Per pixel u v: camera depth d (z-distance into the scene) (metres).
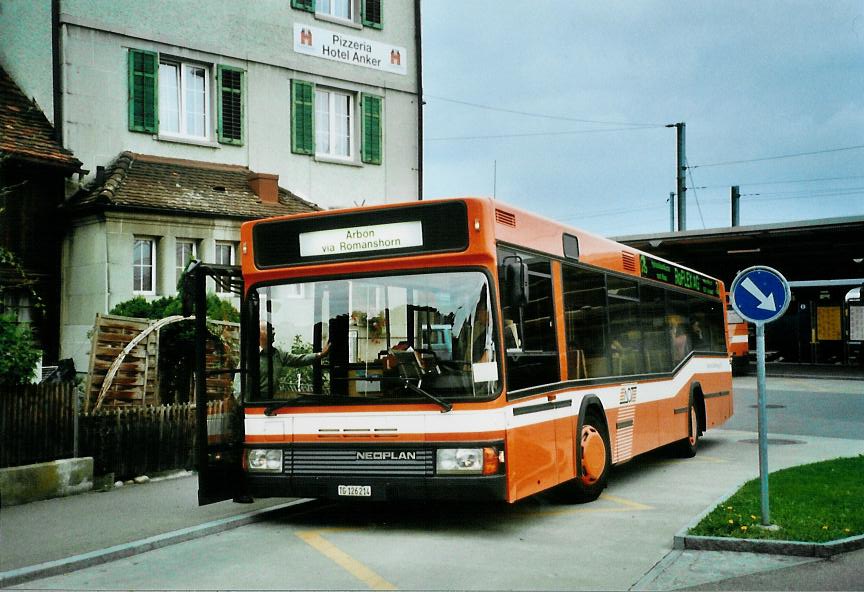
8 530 8.82
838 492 10.13
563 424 9.61
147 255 19.52
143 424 11.84
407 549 8.07
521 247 8.95
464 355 8.23
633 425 11.97
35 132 19.84
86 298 19.05
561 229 10.15
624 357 11.88
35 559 7.64
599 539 8.43
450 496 8.06
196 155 22.28
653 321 13.30
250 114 23.36
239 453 9.37
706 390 15.92
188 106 22.53
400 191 26.67
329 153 25.33
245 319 9.10
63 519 9.35
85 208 18.88
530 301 9.05
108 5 20.92
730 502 9.63
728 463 14.11
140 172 20.47
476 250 8.28
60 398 10.96
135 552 8.12
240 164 23.08
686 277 15.24
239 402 9.18
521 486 8.37
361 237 8.71
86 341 18.86
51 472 10.60
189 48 22.25
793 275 50.22
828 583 6.75
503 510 9.99
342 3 25.81
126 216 18.94
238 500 9.30
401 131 26.77
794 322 45.50
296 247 8.98
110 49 20.95
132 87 21.20
